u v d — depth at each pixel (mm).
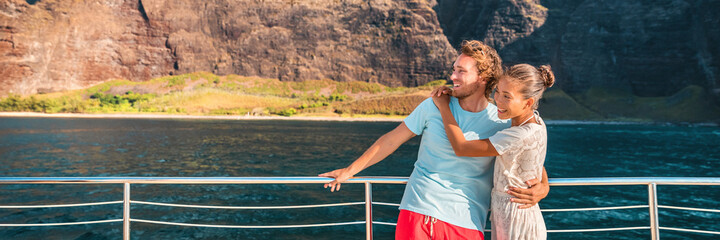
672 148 45438
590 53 155625
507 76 1749
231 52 173000
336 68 173000
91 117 127750
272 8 173375
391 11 172625
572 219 11000
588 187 16641
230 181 2162
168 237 8469
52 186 14961
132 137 52125
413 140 58000
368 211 2170
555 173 24812
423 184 1906
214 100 154250
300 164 26797
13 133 58062
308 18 173500
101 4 158875
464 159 1867
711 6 132500
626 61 152375
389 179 2111
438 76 168125
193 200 12812
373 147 2043
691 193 15758
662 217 11312
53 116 130125
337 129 81750
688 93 137750
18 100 138500
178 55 168000
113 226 9305
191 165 25875
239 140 48938
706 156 36438
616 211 11906
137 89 158375
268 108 150375
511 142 1738
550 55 159375
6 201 12484
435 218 1849
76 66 155000
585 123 132750
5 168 24391
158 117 132000
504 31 161625
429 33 170250
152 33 165500
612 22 153250
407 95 151375
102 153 32938
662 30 145750
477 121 1901
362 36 174375
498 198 1875
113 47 160625
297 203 12648
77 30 155375
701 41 136750
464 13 173500
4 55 143125
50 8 153375
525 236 1841
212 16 171000
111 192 13969
